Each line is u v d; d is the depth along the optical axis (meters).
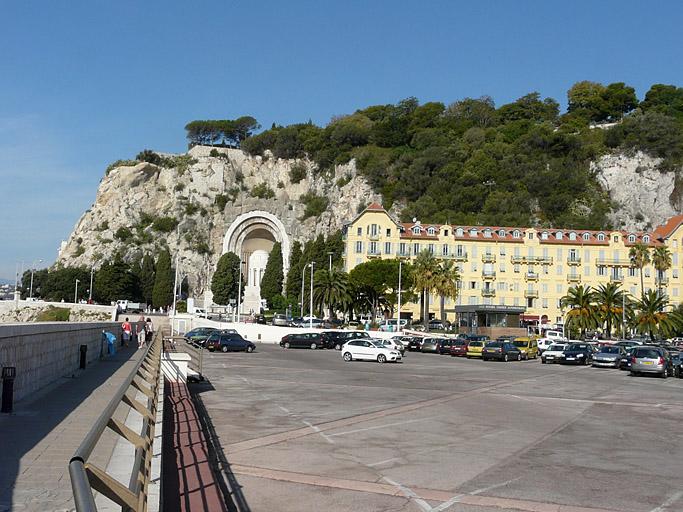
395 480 12.51
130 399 8.84
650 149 172.62
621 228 163.75
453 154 181.62
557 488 12.05
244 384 31.55
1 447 12.43
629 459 15.05
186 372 30.02
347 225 122.81
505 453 15.48
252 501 10.75
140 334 56.06
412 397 27.58
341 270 122.25
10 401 16.70
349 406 23.98
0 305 138.12
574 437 18.05
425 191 176.50
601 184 172.88
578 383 37.59
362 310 112.94
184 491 11.06
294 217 195.12
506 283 122.06
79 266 191.38
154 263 174.62
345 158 198.25
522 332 87.94
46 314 129.12
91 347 35.91
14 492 9.37
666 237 122.94
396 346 55.50
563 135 180.50
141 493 6.20
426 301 101.06
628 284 122.50
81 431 14.21
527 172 171.25
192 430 17.28
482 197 166.00
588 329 102.75
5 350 17.22
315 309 125.75
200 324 102.00
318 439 16.89
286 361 50.38
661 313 96.38
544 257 122.75
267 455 14.66
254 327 90.75
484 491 11.75
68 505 8.76
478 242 122.44
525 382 37.12
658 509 10.75
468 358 64.50
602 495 11.59
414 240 121.81
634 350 46.59
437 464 14.06
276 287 156.88
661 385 38.50
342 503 10.80
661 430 19.88
